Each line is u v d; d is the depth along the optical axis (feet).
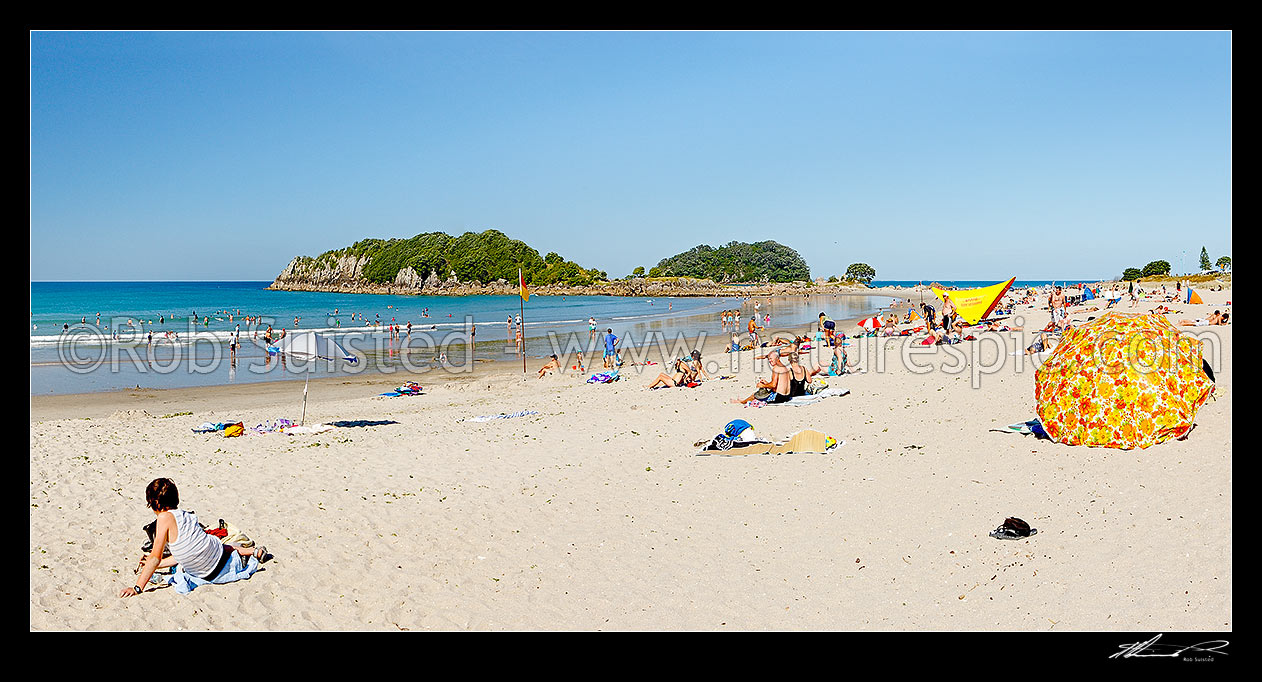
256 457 37.32
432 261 490.90
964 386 47.29
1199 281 282.15
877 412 42.09
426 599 20.47
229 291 522.88
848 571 20.98
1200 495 22.09
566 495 29.78
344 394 70.64
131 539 24.44
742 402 50.11
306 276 588.91
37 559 22.33
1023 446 30.45
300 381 79.77
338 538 24.89
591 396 61.11
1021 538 21.36
